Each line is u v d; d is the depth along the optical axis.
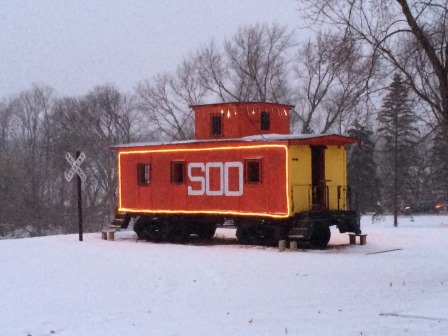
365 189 40.75
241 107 24.72
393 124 30.25
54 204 52.88
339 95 33.50
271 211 21.52
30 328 10.24
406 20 12.83
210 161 23.44
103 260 18.61
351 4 13.05
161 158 25.11
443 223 38.66
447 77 12.86
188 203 24.09
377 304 11.24
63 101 75.50
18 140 64.19
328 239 22.02
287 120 26.12
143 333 9.63
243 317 10.59
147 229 25.67
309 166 21.78
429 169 50.28
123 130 52.41
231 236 26.81
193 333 9.52
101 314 11.16
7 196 49.72
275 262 17.30
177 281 14.55
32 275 15.92
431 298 11.64
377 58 13.00
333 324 9.78
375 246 21.45
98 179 52.16
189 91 44.19
